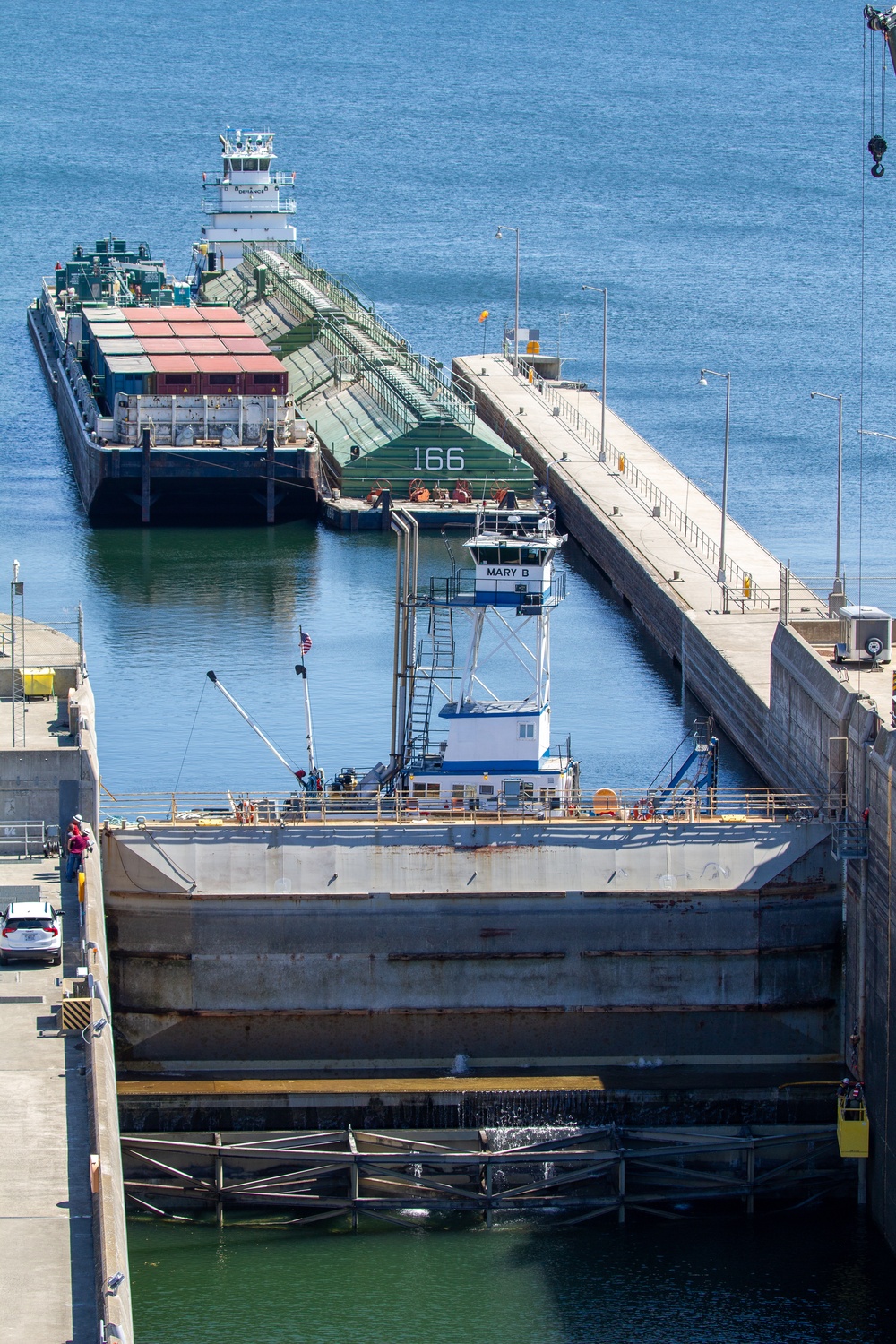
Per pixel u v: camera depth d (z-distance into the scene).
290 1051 105.94
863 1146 97.44
